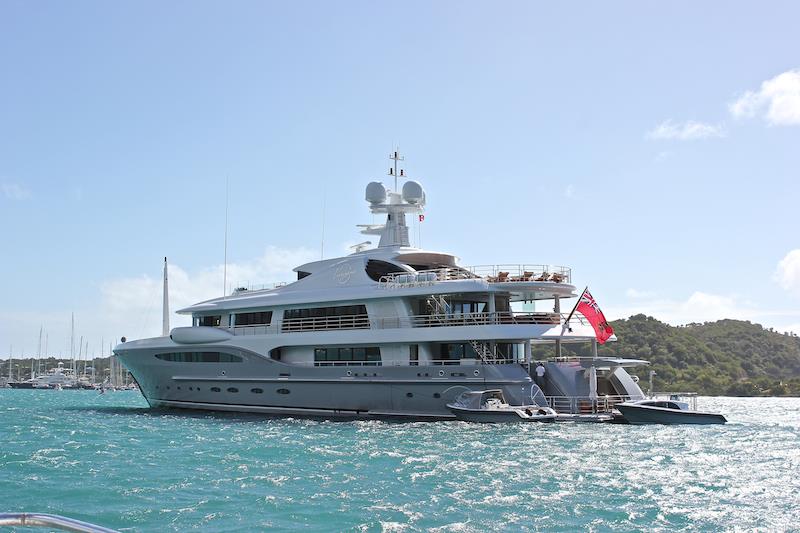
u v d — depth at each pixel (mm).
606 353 144125
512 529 17781
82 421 45062
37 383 172625
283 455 28812
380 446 31141
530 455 28609
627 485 22938
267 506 20047
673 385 132125
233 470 25500
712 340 167875
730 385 130625
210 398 47375
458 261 48000
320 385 43094
